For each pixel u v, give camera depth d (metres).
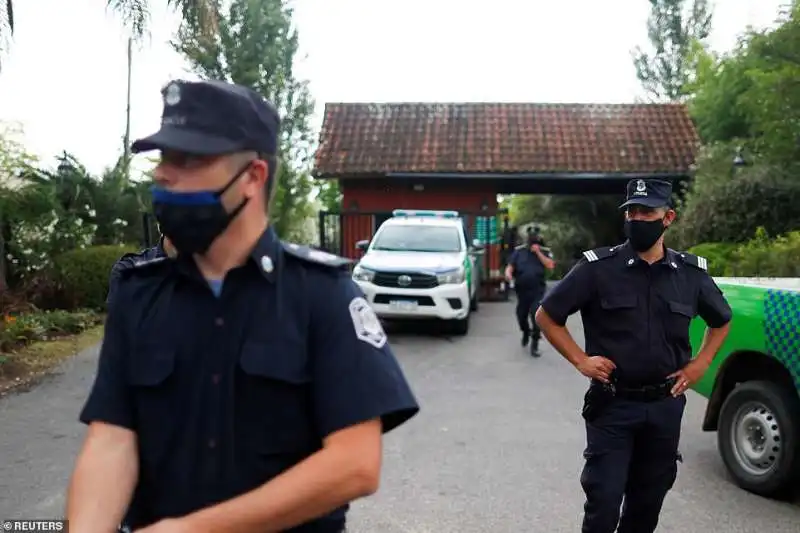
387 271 10.83
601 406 3.32
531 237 9.70
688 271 3.45
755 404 4.69
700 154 16.84
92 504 1.52
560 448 5.61
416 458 5.36
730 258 12.70
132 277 1.65
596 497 3.21
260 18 24.38
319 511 1.45
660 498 3.45
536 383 7.88
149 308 1.59
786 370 4.53
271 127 1.58
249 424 1.49
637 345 3.26
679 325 3.32
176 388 1.54
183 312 1.56
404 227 12.57
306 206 27.11
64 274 12.52
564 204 25.06
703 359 3.44
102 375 1.63
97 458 1.57
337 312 1.53
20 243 12.57
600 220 24.73
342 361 1.50
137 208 15.39
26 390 7.55
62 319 11.12
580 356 3.38
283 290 1.53
